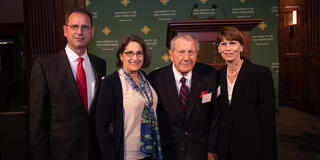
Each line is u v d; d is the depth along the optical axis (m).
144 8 4.64
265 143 1.46
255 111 1.53
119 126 1.35
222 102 1.61
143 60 1.53
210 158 1.66
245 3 4.68
